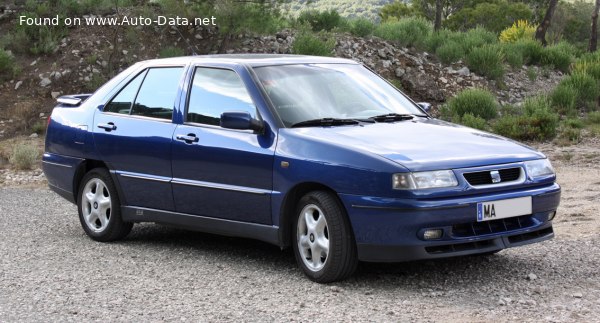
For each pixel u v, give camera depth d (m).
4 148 15.95
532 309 5.22
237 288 5.96
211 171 6.64
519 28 32.84
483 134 6.50
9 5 21.25
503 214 5.76
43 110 17.84
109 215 7.77
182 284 6.14
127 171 7.44
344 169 5.74
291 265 6.67
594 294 5.57
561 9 58.53
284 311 5.32
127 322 5.19
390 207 5.52
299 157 6.01
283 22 21.92
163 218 7.21
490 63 22.61
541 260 6.60
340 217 5.79
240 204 6.48
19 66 19.06
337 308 5.35
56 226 8.84
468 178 5.71
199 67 7.06
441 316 5.10
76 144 7.90
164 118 7.14
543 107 18.81
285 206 6.17
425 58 22.97
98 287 6.11
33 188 12.31
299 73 6.80
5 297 5.89
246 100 6.53
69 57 19.28
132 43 19.75
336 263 5.82
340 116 6.50
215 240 7.85
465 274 6.20
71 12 20.83
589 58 25.56
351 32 23.55
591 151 14.57
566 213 8.77
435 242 5.55
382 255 5.64
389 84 7.29
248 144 6.38
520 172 5.96
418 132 6.29
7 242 7.97
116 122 7.56
